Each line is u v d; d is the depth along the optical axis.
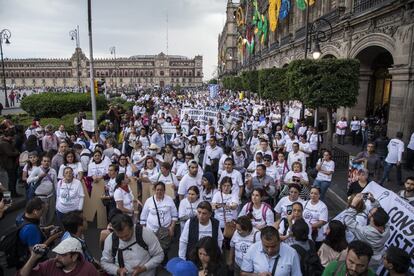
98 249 7.53
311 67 13.79
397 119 14.80
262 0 47.94
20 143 12.50
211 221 5.29
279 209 6.55
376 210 4.96
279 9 32.50
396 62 14.87
